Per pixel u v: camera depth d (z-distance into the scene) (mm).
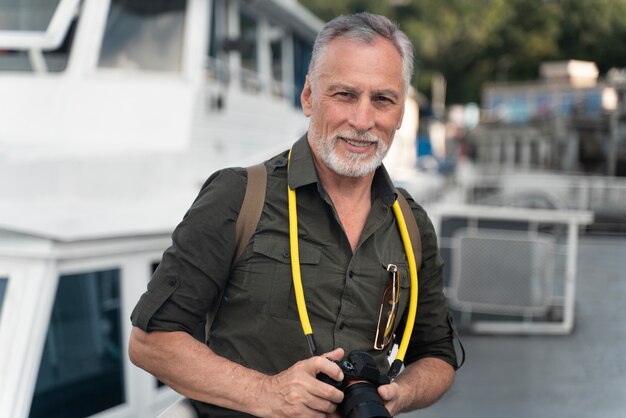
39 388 3824
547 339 6922
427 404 2730
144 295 2488
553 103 27172
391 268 2594
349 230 2600
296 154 2586
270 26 9477
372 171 2549
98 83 6211
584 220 7031
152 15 6551
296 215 2512
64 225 3961
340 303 2523
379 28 2543
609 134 21125
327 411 2318
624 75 23875
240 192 2533
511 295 7055
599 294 8289
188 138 6285
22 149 5125
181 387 2434
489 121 36406
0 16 6098
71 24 6223
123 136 6121
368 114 2488
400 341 2852
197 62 6594
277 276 2486
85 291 4086
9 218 3916
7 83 6078
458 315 7215
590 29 25797
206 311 2516
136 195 5074
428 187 18828
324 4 40594
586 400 5430
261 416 2361
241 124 8078
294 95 10500
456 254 7297
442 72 49688
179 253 2465
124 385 4328
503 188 17953
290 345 2484
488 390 5590
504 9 40688
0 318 3799
